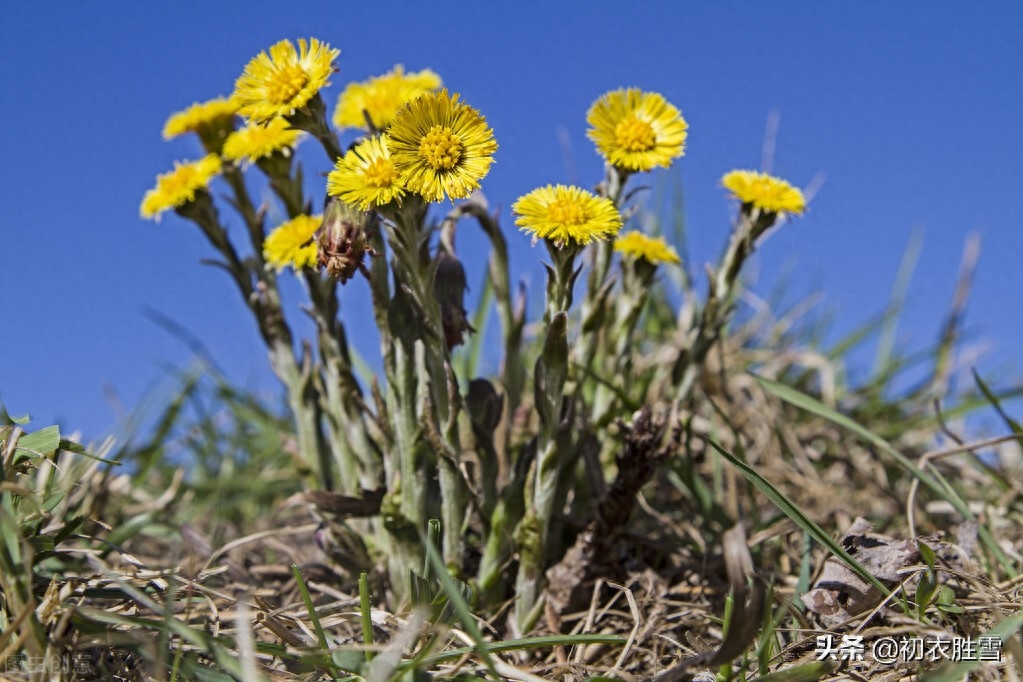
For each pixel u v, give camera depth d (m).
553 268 0.48
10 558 0.44
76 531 0.51
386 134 0.47
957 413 0.66
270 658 0.46
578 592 0.51
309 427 0.57
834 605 0.49
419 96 0.45
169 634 0.44
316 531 0.55
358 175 0.46
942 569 0.48
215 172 0.54
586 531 0.52
